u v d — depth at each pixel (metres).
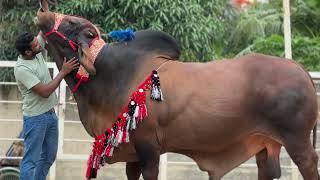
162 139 7.33
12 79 13.87
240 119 7.24
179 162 10.53
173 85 7.26
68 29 7.62
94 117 7.60
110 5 14.33
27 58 8.04
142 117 7.18
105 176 10.60
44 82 8.11
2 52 14.56
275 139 7.24
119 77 7.46
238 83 7.24
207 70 7.38
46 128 8.20
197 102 7.20
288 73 7.21
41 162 8.35
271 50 17.27
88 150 12.34
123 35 7.51
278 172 7.65
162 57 7.58
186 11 14.45
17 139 10.19
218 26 15.78
